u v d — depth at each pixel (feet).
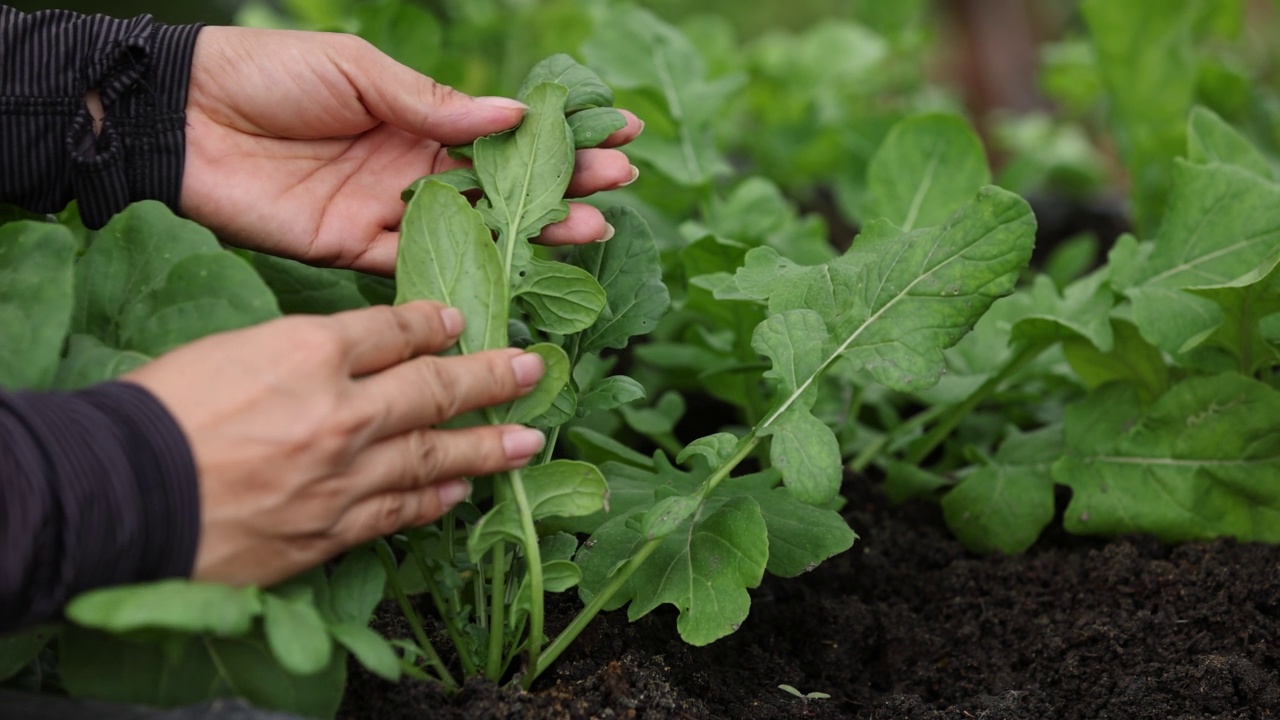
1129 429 3.49
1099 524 3.49
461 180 3.06
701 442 3.02
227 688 2.78
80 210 3.14
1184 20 4.34
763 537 2.97
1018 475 3.58
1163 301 3.43
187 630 2.67
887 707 3.12
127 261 2.91
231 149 3.19
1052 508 3.53
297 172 3.22
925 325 2.96
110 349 2.84
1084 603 3.35
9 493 2.59
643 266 3.16
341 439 2.70
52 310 2.79
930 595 3.48
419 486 2.82
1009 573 3.47
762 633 3.33
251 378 2.68
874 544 3.58
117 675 2.77
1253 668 3.11
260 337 2.72
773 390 3.91
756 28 10.52
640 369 4.13
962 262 2.95
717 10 10.47
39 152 3.10
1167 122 4.42
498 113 3.06
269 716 2.68
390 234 3.27
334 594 2.85
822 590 3.50
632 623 3.20
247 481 2.67
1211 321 3.41
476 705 2.91
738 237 3.89
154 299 2.87
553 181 3.03
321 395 2.70
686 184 3.97
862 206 3.86
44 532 2.60
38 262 2.82
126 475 2.62
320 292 3.25
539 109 3.06
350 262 3.25
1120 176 7.41
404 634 3.10
